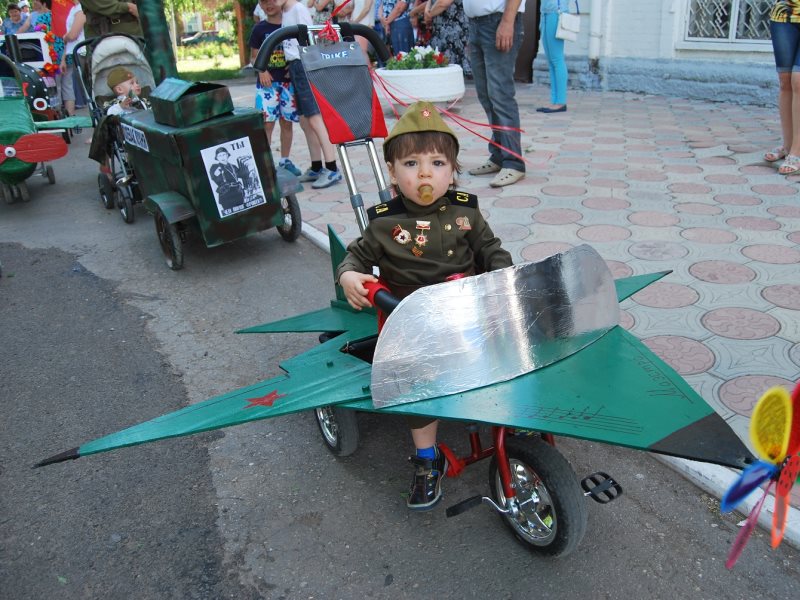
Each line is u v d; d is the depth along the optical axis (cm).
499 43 584
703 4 962
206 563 253
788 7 571
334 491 287
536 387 222
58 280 521
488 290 223
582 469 288
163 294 488
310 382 257
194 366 391
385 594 235
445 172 258
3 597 241
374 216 268
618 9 1057
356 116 339
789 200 550
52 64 1062
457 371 225
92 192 765
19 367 395
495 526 263
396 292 272
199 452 316
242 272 520
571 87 1149
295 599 236
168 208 480
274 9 643
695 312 383
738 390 312
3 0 1584
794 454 127
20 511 282
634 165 676
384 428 326
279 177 531
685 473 278
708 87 969
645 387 215
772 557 239
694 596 226
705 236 489
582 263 239
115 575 249
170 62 749
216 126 473
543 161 707
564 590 232
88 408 353
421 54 972
